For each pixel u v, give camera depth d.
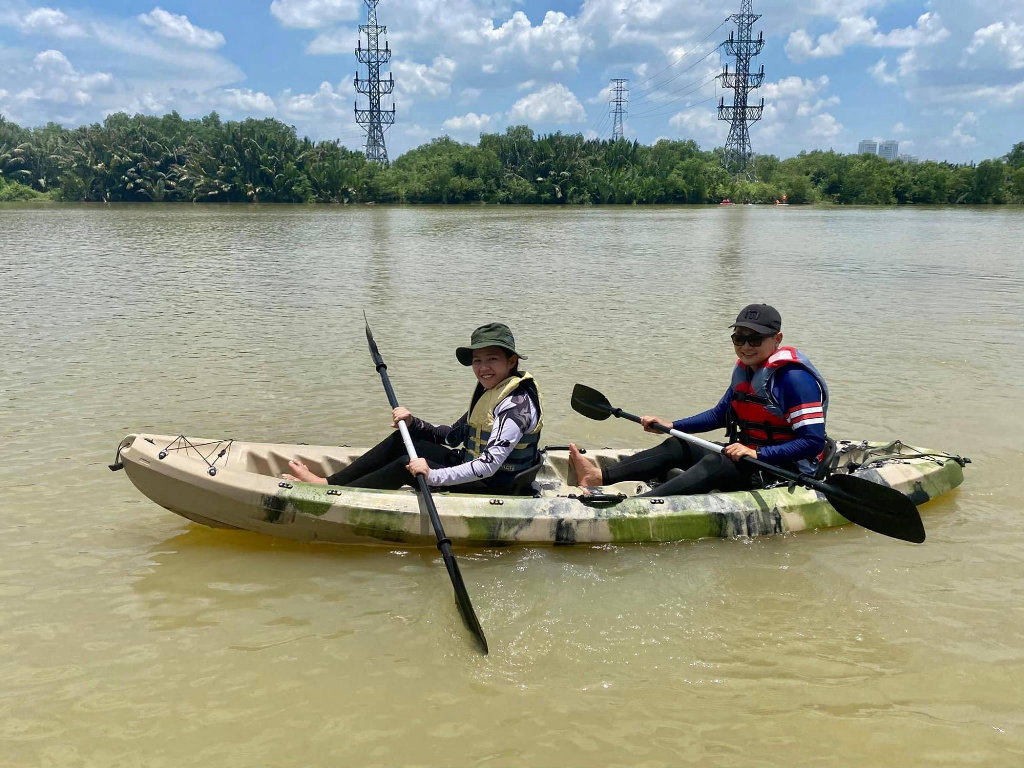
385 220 41.78
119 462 4.48
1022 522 4.89
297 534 4.43
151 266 17.69
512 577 4.15
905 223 42.72
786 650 3.50
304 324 10.83
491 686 3.22
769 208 75.94
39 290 13.65
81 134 80.81
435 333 10.28
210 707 3.05
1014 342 9.95
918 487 5.12
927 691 3.19
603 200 79.94
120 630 3.58
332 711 3.04
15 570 4.12
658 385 7.91
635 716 3.04
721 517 4.63
